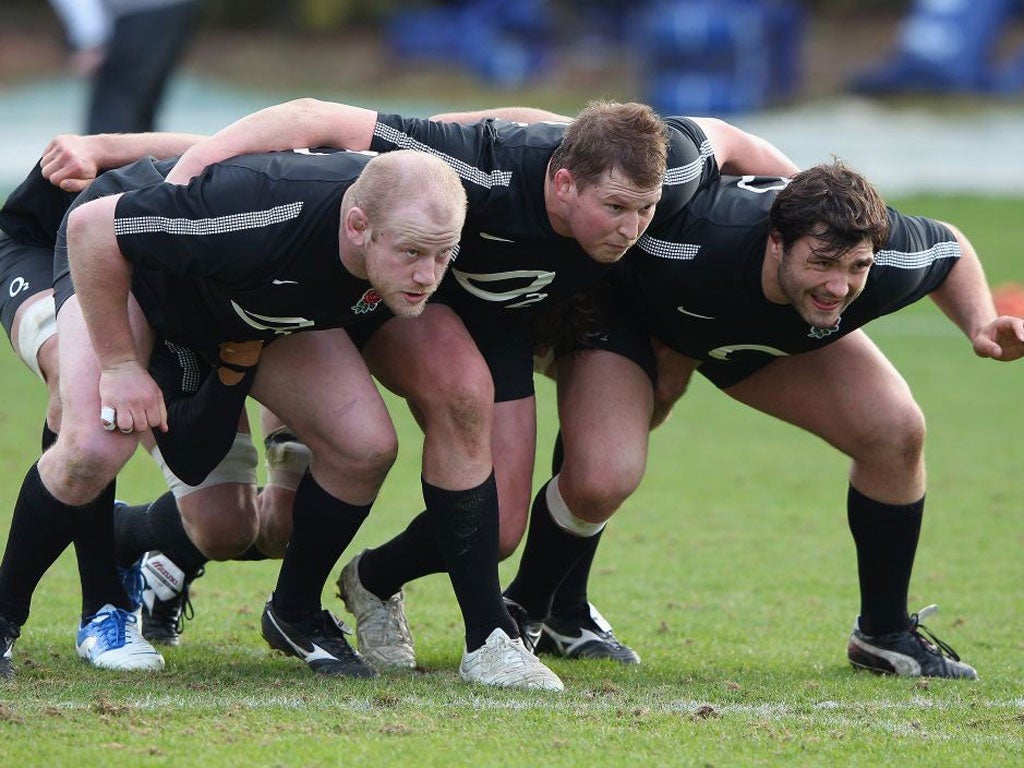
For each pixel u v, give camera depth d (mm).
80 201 15906
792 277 15375
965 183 73375
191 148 15297
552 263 15734
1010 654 19203
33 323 16969
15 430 33625
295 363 16047
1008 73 103312
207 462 16203
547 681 15867
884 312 16719
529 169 15164
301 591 16672
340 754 12953
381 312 16000
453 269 16156
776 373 17797
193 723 13883
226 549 17891
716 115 96500
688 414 38688
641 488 30328
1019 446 34156
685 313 16641
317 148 15336
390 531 25984
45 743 13023
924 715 15266
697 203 16234
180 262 14375
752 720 14758
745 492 30094
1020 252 57625
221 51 126438
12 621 15953
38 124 95250
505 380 17234
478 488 16047
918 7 116562
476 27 117250
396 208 13695
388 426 16047
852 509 18062
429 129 15453
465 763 12805
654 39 97875
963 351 47312
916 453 17578
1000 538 26375
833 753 13555
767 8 99625
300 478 18125
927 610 18219
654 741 13711
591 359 17469
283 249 14195
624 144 14445
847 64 113688
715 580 23531
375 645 17547
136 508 18781
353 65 120562
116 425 15180
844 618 21344
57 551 15789
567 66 114938
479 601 16203
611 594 22609
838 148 83375
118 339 15031
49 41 129500
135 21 48594
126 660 16562
